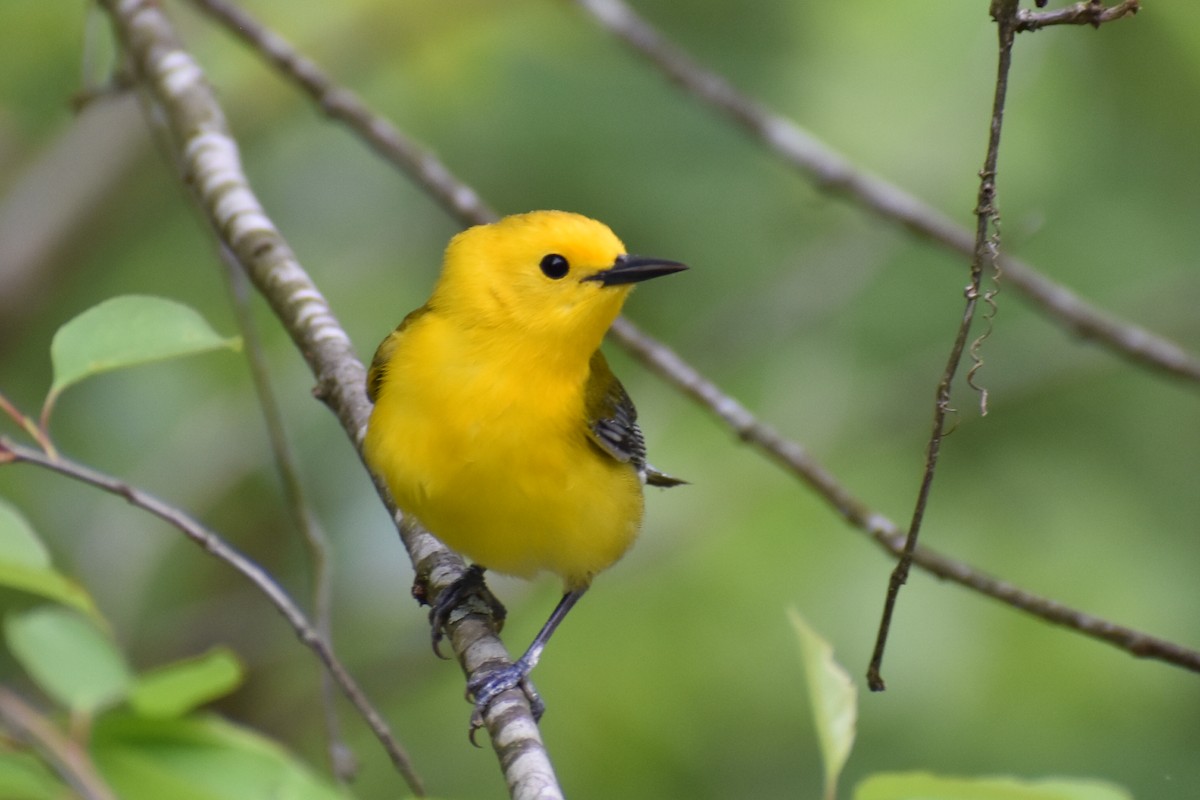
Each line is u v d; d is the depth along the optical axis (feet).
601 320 23.73
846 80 42.88
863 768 39.86
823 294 42.96
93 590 42.75
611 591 43.04
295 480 28.40
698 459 44.68
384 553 43.86
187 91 31.53
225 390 43.11
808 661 17.60
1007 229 42.22
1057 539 40.81
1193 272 41.22
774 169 41.52
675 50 37.96
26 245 45.03
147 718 13.80
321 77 35.32
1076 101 41.45
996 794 15.94
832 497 30.07
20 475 42.42
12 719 13.10
